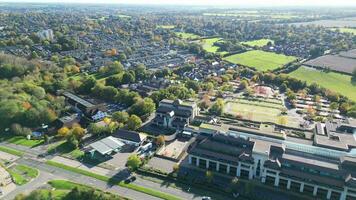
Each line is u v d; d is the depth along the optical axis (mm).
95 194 177500
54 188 191375
